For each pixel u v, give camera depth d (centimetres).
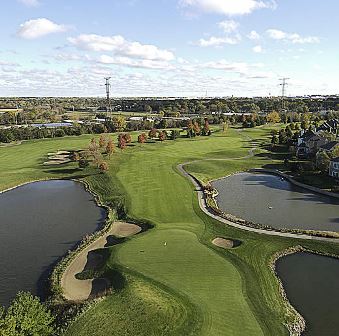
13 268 5006
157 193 7950
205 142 14562
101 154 11088
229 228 6028
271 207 7362
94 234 5978
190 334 3434
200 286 4231
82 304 3953
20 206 7694
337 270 4756
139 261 4838
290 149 12662
